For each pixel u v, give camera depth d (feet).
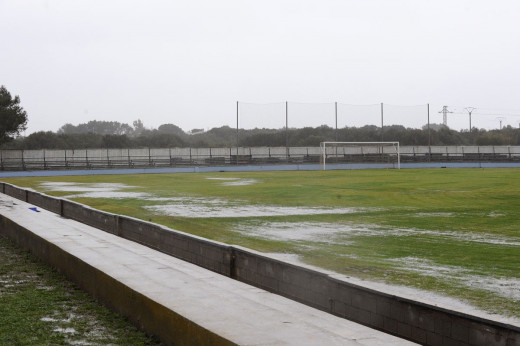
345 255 34.76
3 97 194.08
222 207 65.00
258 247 37.93
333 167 173.58
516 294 24.90
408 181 109.19
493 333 14.58
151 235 34.91
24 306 22.68
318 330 14.67
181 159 185.88
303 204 67.82
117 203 70.95
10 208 52.03
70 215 50.08
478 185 96.94
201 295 18.69
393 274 29.12
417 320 16.71
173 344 16.84
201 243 28.81
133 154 185.06
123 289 20.58
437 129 222.89
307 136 199.00
